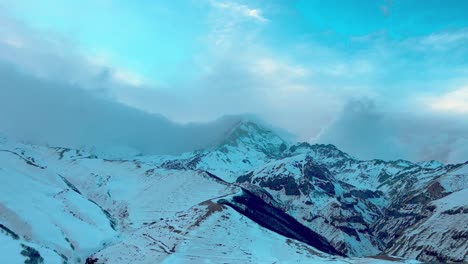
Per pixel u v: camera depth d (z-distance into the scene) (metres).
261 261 181.75
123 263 179.12
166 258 176.75
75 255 184.62
